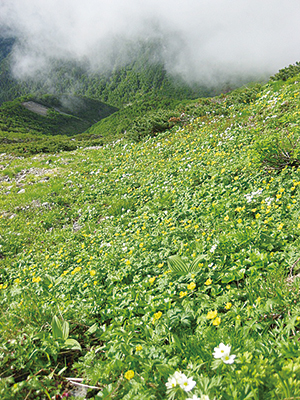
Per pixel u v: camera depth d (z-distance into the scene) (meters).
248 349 2.78
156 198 9.54
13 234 9.90
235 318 3.32
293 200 5.75
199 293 4.12
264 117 12.97
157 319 3.59
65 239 9.05
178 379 2.37
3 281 7.16
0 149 31.17
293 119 10.23
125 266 5.41
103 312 4.20
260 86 22.14
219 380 2.43
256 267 4.23
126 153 18.59
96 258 6.49
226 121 15.67
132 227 8.13
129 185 12.39
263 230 5.00
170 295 4.13
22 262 7.90
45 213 11.53
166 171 12.02
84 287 5.13
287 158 7.39
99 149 23.30
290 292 3.42
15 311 4.22
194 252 5.18
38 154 27.09
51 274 6.49
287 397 2.13
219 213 6.71
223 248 4.91
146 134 21.09
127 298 4.39
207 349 2.93
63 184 14.80
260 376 2.34
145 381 2.73
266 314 3.30
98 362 3.19
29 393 2.94
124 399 2.61
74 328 3.99
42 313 4.11
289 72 20.75
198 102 24.81
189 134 16.56
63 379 3.23
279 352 2.64
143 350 3.13
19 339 3.52
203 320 3.49
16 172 19.38
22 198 13.39
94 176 15.31
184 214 7.60
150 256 5.60
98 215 10.45
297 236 4.75
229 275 4.24
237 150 10.54
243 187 7.66
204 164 10.86
